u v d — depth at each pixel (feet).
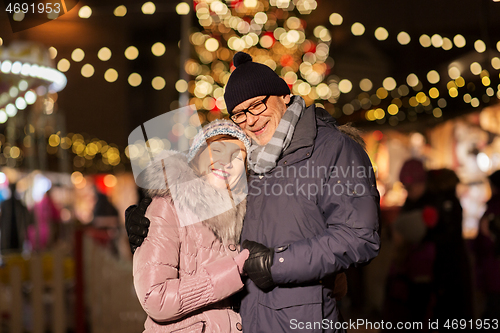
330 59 23.38
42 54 14.97
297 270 5.23
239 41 21.16
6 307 12.86
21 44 14.58
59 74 15.99
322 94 22.12
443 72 20.85
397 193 23.27
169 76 33.45
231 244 5.66
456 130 21.74
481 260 11.07
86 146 39.22
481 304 12.17
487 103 18.56
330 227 5.46
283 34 21.03
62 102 38.81
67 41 24.90
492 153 20.30
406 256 11.28
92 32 25.95
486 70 15.97
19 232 16.60
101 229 27.55
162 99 38.50
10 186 16.84
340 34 23.54
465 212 20.81
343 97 25.41
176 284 5.13
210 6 20.11
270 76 6.16
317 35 21.53
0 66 14.11
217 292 5.21
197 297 5.14
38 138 18.86
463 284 10.76
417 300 11.03
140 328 13.34
